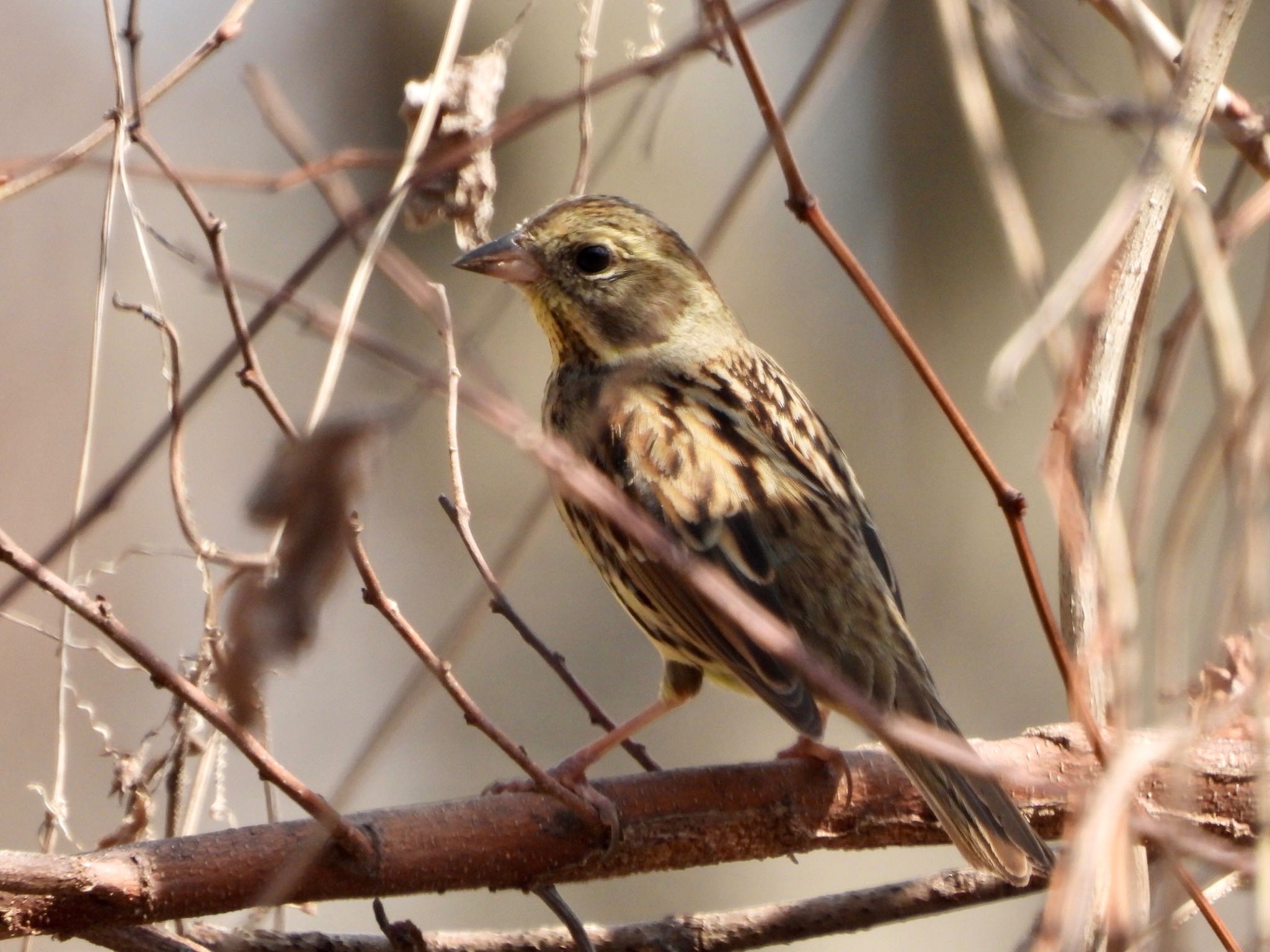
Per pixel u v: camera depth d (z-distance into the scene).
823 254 16.75
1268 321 6.11
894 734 5.99
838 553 9.36
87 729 15.01
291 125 7.03
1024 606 16.50
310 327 6.33
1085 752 8.21
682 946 8.47
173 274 16.17
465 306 15.27
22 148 15.99
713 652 9.12
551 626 16.34
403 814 7.12
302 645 5.32
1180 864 6.30
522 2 15.13
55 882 6.40
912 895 8.58
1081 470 6.83
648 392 9.97
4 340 15.78
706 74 15.94
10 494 15.58
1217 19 6.39
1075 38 15.37
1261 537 5.88
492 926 15.96
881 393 16.69
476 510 15.87
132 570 15.77
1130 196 5.80
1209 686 6.77
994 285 16.34
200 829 11.77
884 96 16.42
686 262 10.48
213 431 16.05
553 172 15.15
